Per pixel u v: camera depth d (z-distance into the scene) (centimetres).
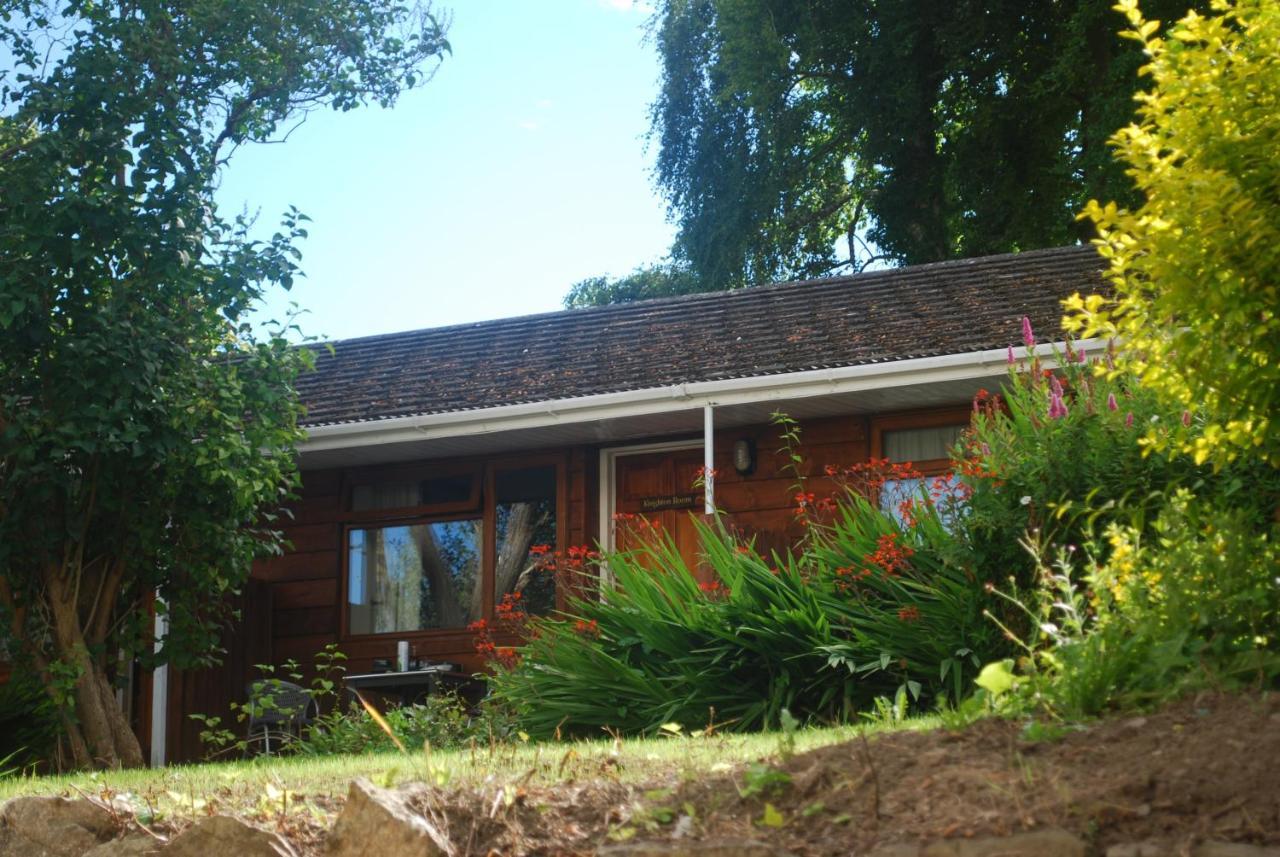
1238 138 409
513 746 565
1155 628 413
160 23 1116
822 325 1258
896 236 2539
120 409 942
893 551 789
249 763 653
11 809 443
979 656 723
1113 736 350
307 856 393
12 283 950
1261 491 633
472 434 1215
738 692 792
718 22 2592
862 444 1212
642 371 1230
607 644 848
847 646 761
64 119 1009
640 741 577
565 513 1294
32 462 954
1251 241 397
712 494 1113
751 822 345
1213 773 312
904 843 315
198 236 1023
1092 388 785
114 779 582
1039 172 2402
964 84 2472
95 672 1004
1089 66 2233
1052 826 306
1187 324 434
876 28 2455
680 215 2716
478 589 1309
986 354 1073
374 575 1340
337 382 1377
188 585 1040
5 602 984
